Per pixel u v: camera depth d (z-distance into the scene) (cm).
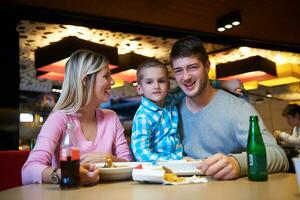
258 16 345
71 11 310
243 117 149
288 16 347
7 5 290
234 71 502
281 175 111
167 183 99
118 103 497
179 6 310
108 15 323
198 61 153
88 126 156
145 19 338
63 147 102
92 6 301
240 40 418
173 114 167
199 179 102
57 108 151
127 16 328
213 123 156
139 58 467
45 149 130
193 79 153
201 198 75
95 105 155
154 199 76
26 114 490
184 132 166
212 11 326
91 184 103
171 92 177
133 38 431
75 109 147
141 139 154
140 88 172
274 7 322
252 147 101
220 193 80
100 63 152
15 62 318
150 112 159
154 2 298
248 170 102
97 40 438
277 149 123
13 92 316
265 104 733
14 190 98
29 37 416
